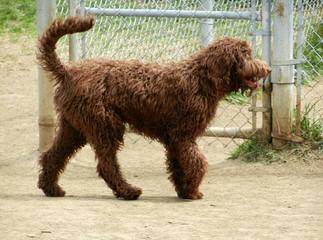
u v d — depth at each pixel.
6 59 17.62
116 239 7.37
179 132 9.48
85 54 11.86
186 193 9.50
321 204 9.03
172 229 7.77
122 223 7.96
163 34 13.48
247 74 9.38
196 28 13.73
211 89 9.47
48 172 9.73
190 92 9.39
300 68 11.02
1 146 12.25
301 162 10.82
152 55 13.20
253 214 8.50
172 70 9.49
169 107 9.45
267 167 10.82
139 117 9.55
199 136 9.59
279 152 11.06
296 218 8.31
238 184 10.18
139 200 9.41
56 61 9.46
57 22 9.41
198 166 9.48
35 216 8.16
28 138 12.52
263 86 11.10
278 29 10.92
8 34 19.06
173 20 13.58
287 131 11.04
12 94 15.22
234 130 11.35
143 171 11.16
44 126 11.68
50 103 11.62
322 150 10.95
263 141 11.25
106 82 9.44
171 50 13.46
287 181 10.24
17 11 20.11
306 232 7.74
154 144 12.25
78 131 9.66
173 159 9.65
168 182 10.59
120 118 9.52
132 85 9.44
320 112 12.87
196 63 9.49
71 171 11.21
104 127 9.38
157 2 13.34
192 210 8.73
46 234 7.49
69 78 9.48
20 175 11.12
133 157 11.76
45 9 11.52
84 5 11.53
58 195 9.72
